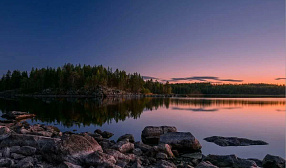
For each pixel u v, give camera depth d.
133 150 14.40
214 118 36.28
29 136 11.93
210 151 16.31
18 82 181.50
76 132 23.33
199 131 24.72
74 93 152.88
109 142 16.39
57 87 158.25
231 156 12.70
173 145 16.08
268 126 28.25
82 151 10.41
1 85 178.75
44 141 11.69
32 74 170.25
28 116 35.66
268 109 53.75
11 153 10.45
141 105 67.62
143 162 12.30
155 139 19.53
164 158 13.55
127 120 33.31
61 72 160.38
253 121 32.72
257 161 13.50
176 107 60.50
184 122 31.66
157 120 33.66
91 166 9.38
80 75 167.88
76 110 47.72
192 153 15.70
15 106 56.78
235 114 42.38
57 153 9.90
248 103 81.19
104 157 9.95
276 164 11.89
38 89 160.00
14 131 17.62
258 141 18.62
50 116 36.66
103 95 150.50
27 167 8.97
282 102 88.88
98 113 42.44
